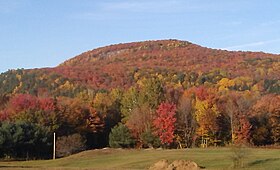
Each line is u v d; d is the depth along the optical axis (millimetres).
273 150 67438
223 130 96562
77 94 136000
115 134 95312
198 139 96562
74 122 99250
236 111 95875
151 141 93062
